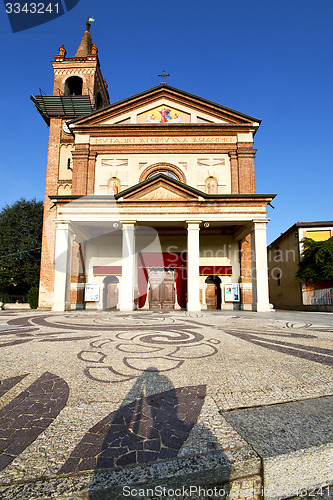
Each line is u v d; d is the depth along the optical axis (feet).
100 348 16.57
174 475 5.45
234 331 23.84
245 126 69.31
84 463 5.71
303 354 15.31
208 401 8.79
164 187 54.95
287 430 6.99
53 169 80.79
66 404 8.61
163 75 74.95
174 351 15.80
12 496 4.90
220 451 6.09
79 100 83.15
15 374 11.55
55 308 52.03
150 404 8.58
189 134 70.28
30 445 6.36
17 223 106.52
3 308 85.71
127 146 70.28
